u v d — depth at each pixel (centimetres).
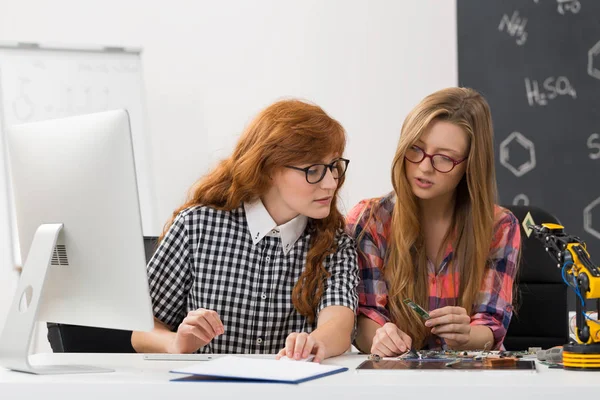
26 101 296
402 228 173
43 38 305
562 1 303
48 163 128
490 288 175
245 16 310
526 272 198
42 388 103
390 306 177
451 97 170
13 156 135
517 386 94
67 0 306
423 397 95
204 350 165
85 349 182
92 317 126
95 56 301
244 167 160
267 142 156
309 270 162
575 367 111
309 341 127
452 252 179
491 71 306
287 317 166
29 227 133
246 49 310
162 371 117
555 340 196
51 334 184
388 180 312
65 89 298
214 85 310
